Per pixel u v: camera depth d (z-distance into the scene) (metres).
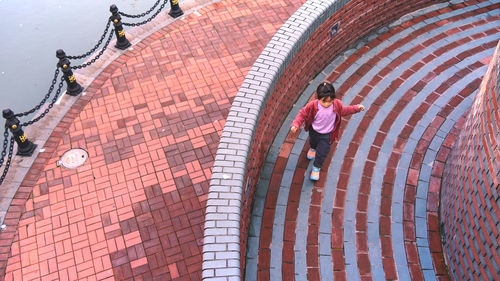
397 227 5.86
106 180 6.68
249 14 9.28
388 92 7.44
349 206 6.09
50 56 9.05
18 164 6.88
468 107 7.12
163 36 8.84
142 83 7.99
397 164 6.50
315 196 6.21
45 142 7.16
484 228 4.48
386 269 5.49
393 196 6.16
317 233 5.84
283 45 6.04
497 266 4.25
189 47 8.61
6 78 8.57
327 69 7.89
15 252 5.96
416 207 6.04
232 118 5.15
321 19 6.77
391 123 6.99
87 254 5.92
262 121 5.72
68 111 7.59
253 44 8.64
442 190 6.06
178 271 5.74
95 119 7.47
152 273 5.73
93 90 7.91
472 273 4.78
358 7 7.60
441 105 7.19
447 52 8.05
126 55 8.51
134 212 6.31
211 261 4.04
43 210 6.37
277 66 5.75
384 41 8.36
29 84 8.47
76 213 6.33
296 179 6.41
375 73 7.77
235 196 4.51
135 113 7.53
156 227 6.15
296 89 7.18
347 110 5.59
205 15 9.27
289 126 7.04
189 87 7.89
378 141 6.78
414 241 5.72
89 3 10.48
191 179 6.66
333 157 6.62
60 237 6.09
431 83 7.53
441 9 8.98
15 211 6.36
